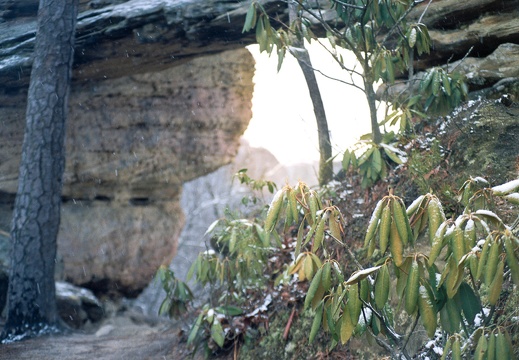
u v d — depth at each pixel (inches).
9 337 369.4
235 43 430.0
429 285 119.3
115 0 458.3
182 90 595.8
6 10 499.5
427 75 237.0
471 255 110.7
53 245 390.6
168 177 629.9
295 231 284.4
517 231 135.2
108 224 619.5
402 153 245.6
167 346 299.0
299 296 236.1
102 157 593.3
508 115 239.5
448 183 218.8
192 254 799.7
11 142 538.9
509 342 116.9
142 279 634.2
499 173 210.8
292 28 241.3
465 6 291.1
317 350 209.8
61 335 376.8
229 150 652.7
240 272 245.6
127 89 575.5
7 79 485.1
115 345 336.5
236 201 664.4
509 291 158.2
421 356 168.7
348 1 239.1
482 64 278.1
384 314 137.7
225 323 254.5
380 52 232.5
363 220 241.0
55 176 393.1
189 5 409.1
